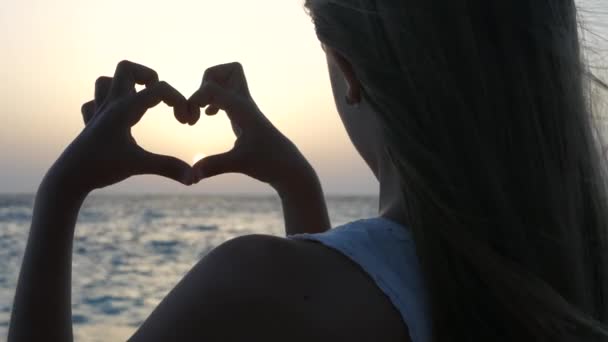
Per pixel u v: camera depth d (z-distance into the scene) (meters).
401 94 0.83
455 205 0.81
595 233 0.92
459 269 0.81
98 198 78.38
